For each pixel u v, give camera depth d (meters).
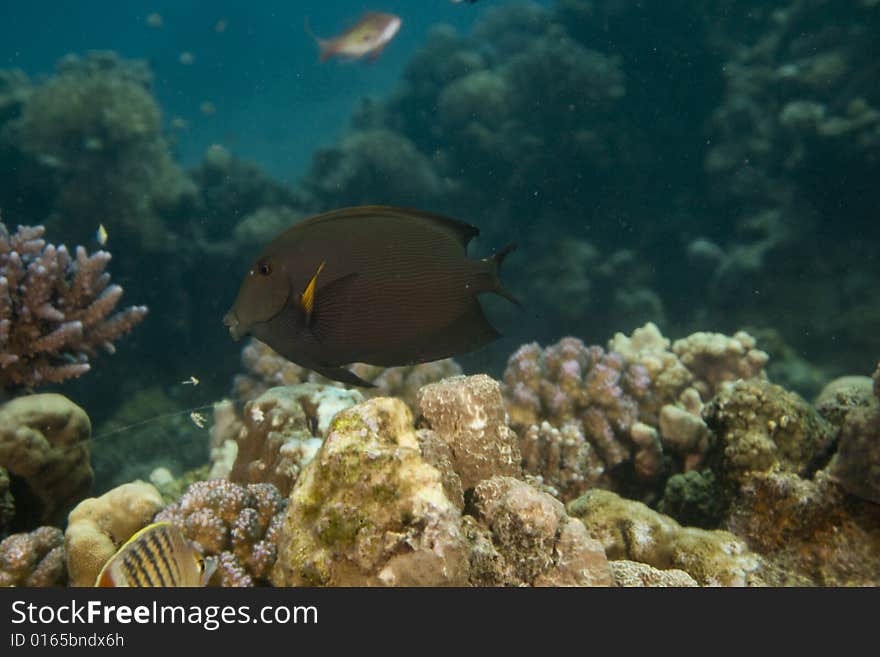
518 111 15.09
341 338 2.35
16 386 4.02
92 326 4.41
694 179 14.50
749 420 3.29
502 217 14.65
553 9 18.02
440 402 2.87
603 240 14.36
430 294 2.36
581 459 4.07
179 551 1.83
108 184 11.33
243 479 3.68
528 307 13.28
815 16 12.84
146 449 5.06
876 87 11.33
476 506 2.53
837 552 2.79
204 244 12.62
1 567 2.56
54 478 3.46
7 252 4.07
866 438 2.70
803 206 11.86
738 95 13.57
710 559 2.73
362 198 14.98
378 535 1.85
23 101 12.95
